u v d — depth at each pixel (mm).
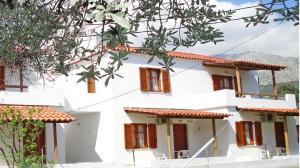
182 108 26953
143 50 4324
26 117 14820
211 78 28688
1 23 4367
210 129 27078
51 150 20656
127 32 3703
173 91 26719
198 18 4465
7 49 4656
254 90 30938
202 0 4469
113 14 2939
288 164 25656
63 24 4223
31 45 4574
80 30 4340
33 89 20922
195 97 27594
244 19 4230
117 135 23734
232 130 26734
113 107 23891
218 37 4445
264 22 4148
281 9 3873
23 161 12555
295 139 30484
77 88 24875
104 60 21375
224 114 25625
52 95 21453
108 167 21125
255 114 28344
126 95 24516
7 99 20094
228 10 4426
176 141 26141
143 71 25422
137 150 24125
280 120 29812
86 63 8680
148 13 4250
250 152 27281
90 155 24656
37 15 4230
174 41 4375
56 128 20938
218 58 29750
